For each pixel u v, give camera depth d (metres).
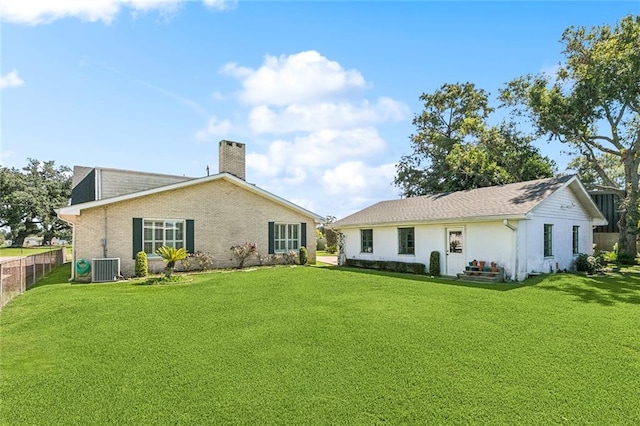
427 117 32.72
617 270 14.88
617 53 16.72
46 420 3.68
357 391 4.20
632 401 3.96
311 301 8.81
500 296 9.42
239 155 19.33
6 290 9.44
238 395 4.14
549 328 6.56
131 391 4.28
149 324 7.06
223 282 11.74
